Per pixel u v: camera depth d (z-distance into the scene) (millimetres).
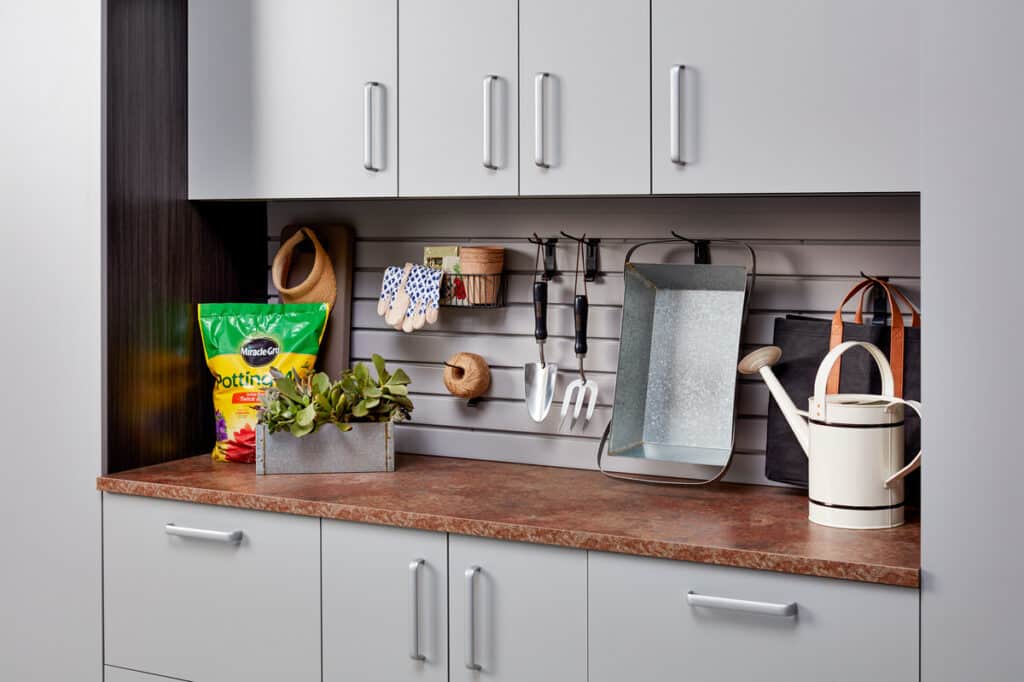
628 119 2107
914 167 1885
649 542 1865
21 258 2467
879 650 1731
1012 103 1642
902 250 2223
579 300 2438
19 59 2438
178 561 2342
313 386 2475
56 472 2467
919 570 1696
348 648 2164
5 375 2506
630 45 2100
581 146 2152
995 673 1673
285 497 2205
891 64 1893
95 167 2371
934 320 1702
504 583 2014
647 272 2408
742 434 2373
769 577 1796
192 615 2330
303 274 2832
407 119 2316
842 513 1945
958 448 1688
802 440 2051
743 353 2373
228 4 2506
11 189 2469
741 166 2016
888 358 2082
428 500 2189
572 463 2549
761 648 1807
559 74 2164
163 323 2574
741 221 2361
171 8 2549
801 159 1966
